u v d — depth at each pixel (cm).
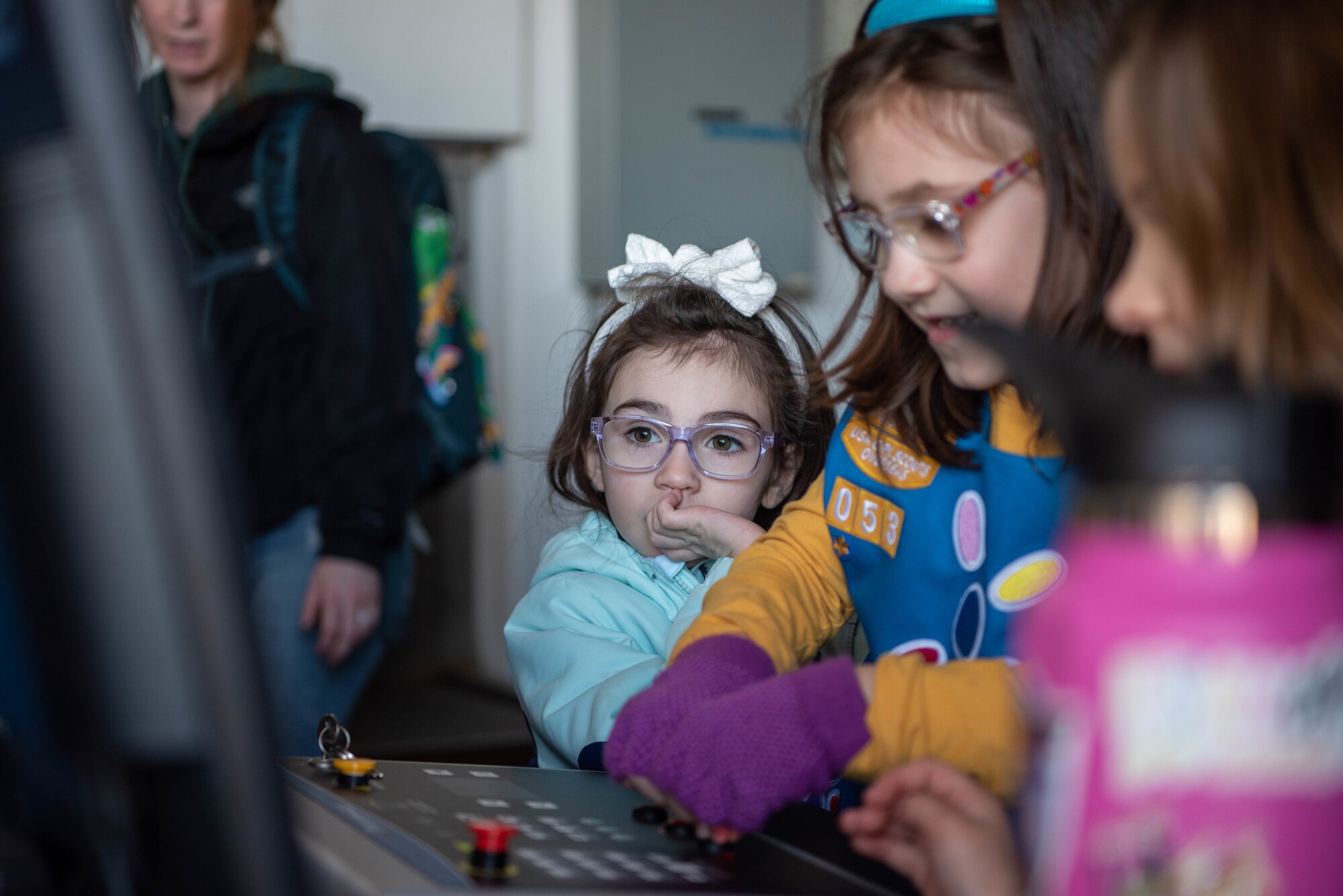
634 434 129
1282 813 36
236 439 186
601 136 362
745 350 131
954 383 92
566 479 142
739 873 60
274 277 189
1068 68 77
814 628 102
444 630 400
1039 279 78
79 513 42
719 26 366
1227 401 37
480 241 400
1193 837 36
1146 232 56
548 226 382
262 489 187
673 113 365
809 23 376
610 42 357
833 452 111
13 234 42
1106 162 66
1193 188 51
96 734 43
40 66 42
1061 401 40
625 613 120
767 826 71
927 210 82
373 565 189
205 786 42
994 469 97
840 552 107
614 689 105
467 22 372
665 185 366
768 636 87
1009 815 65
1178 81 52
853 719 71
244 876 42
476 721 346
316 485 190
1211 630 35
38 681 44
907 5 88
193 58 190
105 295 42
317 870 52
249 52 196
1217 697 36
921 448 104
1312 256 50
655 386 128
